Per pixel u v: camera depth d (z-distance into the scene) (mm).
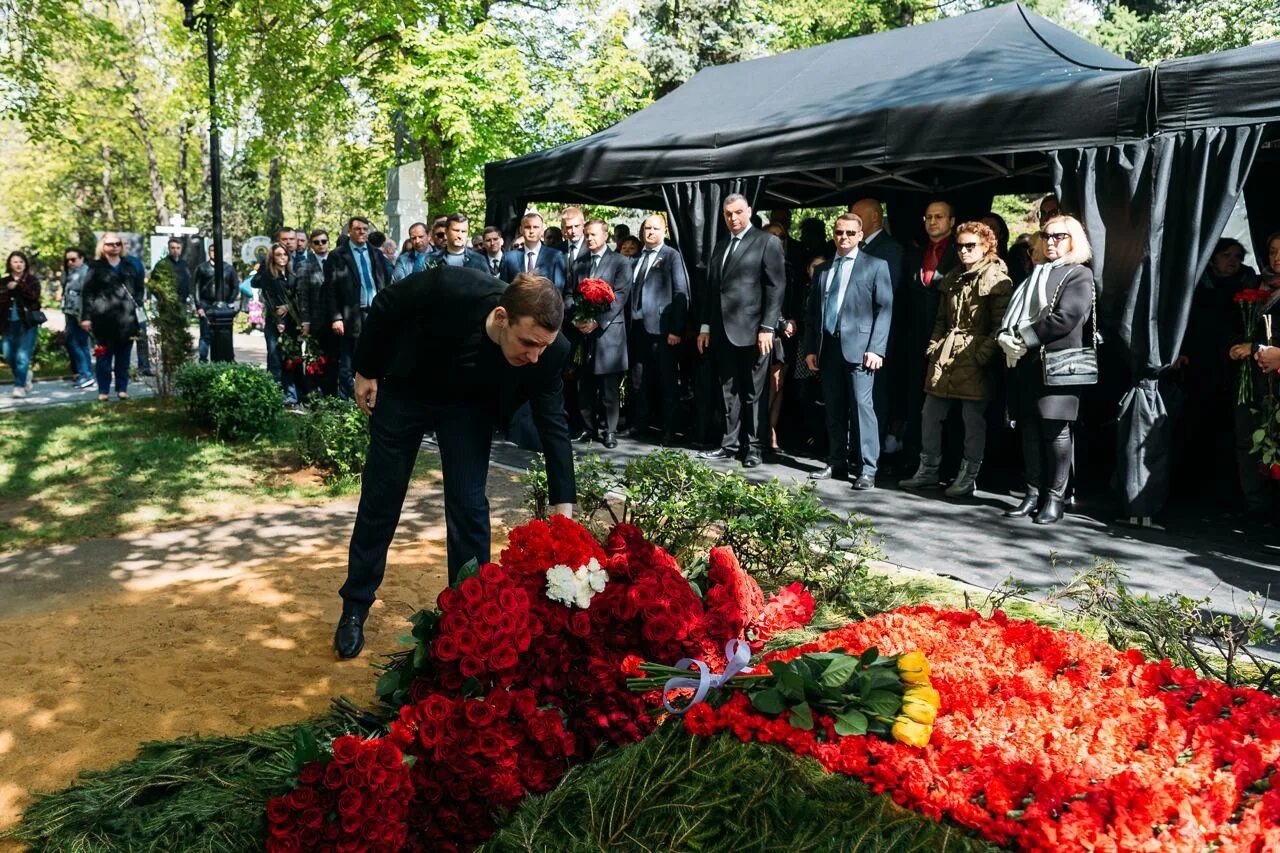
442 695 2369
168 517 6016
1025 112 6129
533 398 3529
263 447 8156
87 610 4285
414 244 10250
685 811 1839
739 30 23250
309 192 40312
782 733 1929
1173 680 2252
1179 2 20359
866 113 6980
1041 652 2432
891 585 4469
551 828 1942
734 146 7895
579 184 9031
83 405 10359
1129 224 5746
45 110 12898
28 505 6266
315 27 17188
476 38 15852
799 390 8805
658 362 8828
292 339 10531
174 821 2436
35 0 12367
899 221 10438
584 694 2369
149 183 38344
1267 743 1919
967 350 6531
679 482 4809
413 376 3557
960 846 1652
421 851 2146
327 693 3395
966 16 8508
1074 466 7242
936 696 2016
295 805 2113
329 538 5566
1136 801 1657
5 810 2646
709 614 2570
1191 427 6738
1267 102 5223
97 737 3057
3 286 11281
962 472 6738
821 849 1691
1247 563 5164
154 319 10898
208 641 3889
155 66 27094
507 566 2516
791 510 4406
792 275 8727
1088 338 5949
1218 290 6598
